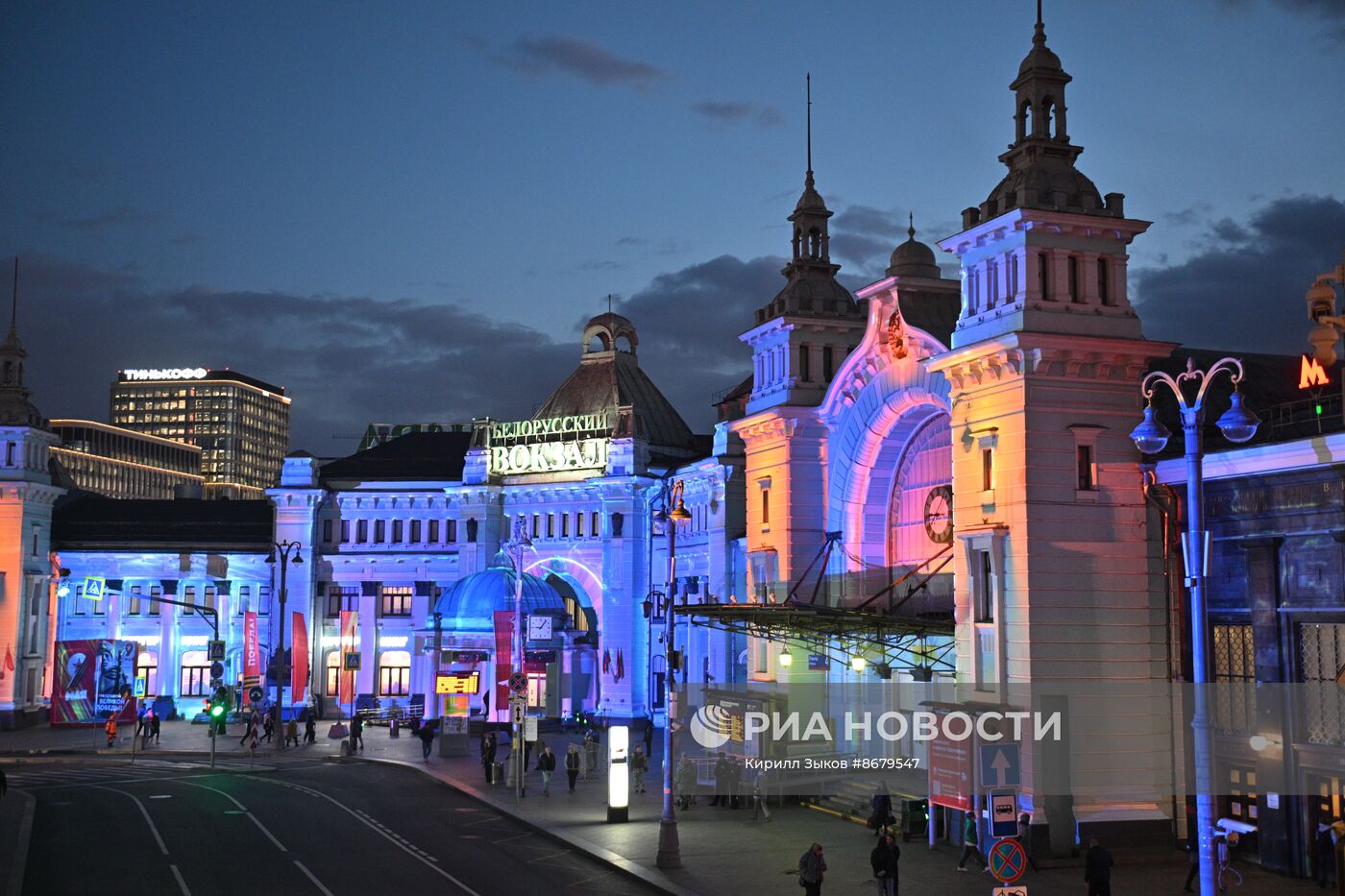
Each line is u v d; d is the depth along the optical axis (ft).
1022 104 163.73
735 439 278.46
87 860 146.72
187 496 407.64
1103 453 154.61
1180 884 132.77
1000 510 155.33
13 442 323.16
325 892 130.41
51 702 320.29
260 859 147.95
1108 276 157.58
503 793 199.00
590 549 326.65
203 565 344.90
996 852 92.99
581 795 198.08
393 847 155.74
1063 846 146.41
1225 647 146.30
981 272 161.79
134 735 271.08
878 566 204.33
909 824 159.94
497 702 293.64
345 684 335.26
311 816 178.70
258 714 296.92
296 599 341.82
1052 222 154.30
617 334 365.20
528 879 138.41
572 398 358.02
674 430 359.25
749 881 136.15
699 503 293.02
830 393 208.64
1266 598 139.95
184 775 227.40
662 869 141.79
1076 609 151.64
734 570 272.92
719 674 277.03
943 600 188.55
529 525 336.08
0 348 327.88
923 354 185.57
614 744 173.88
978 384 160.15
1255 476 141.59
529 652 302.45
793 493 213.05
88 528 345.92
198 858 148.56
